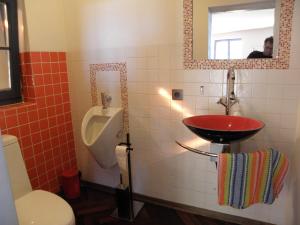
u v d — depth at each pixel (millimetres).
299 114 1622
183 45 1863
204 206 2082
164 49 1933
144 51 2006
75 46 2287
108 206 2217
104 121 2221
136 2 1954
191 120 1688
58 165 2375
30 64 2057
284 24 1581
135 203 2223
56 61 2264
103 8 2086
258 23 1648
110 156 2146
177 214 2084
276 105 1695
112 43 2117
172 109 2008
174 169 2119
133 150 2240
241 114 1788
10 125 1923
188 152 2031
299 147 1600
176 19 1848
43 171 2230
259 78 1701
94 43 2195
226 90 1800
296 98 1639
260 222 1915
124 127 2229
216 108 1859
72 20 2244
